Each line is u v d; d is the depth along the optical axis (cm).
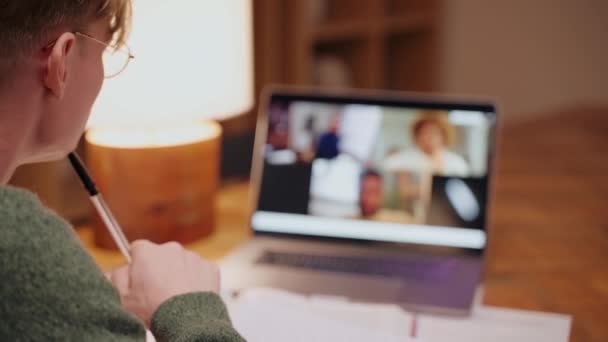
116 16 79
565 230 152
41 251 64
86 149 139
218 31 135
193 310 82
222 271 126
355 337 99
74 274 65
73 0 72
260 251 134
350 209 137
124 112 125
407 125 137
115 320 66
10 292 62
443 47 317
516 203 167
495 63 346
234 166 211
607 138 216
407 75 309
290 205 139
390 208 136
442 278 125
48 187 144
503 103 352
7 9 69
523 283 129
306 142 140
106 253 137
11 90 72
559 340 106
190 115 133
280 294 114
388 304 117
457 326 110
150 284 86
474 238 133
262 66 229
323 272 126
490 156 134
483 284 129
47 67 72
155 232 136
